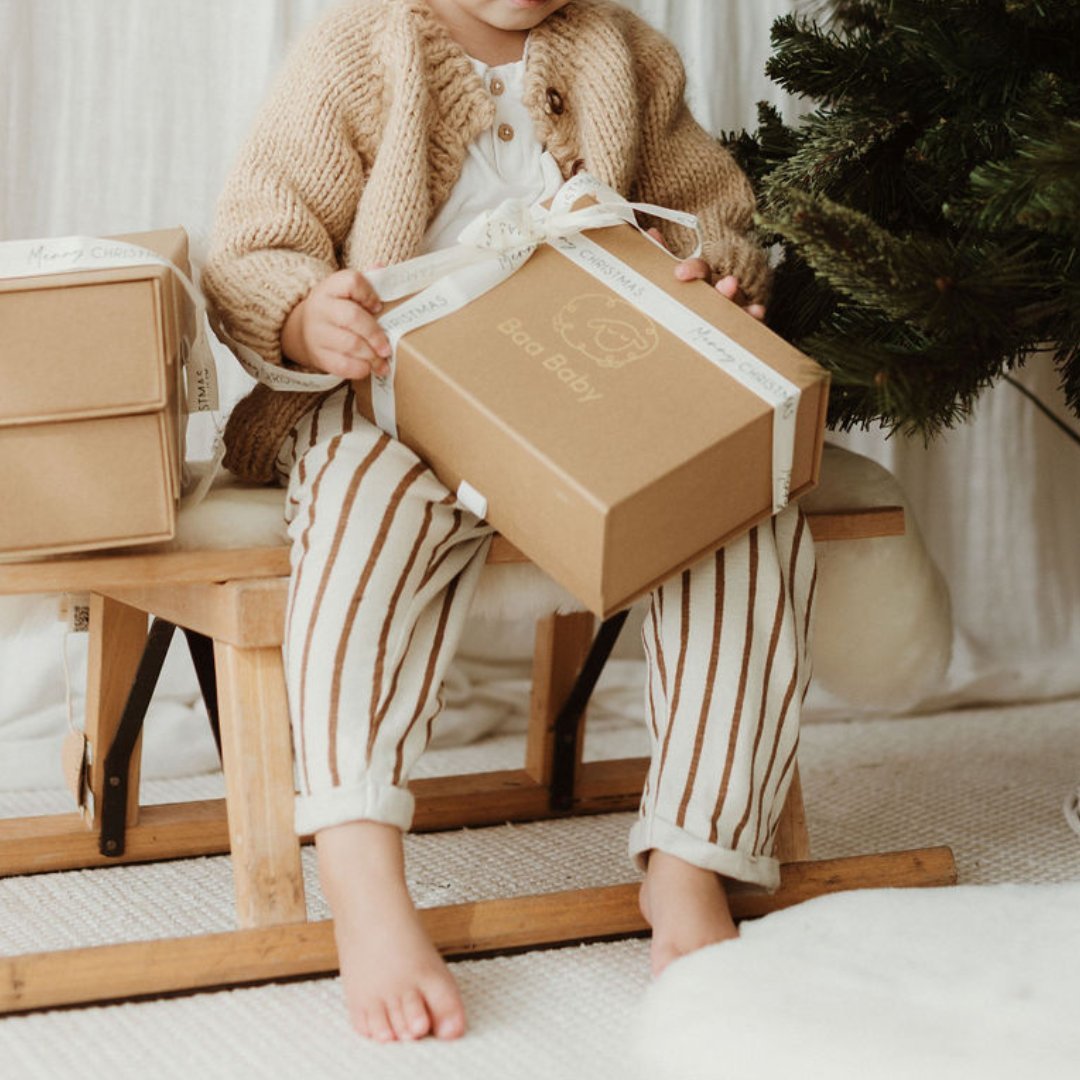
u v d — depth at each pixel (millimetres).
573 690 1271
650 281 985
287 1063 818
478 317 943
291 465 1067
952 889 958
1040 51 1046
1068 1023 784
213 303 1042
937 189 1098
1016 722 1574
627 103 1159
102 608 1117
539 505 867
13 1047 835
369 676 917
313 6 1404
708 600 977
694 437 872
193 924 1056
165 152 1407
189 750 1390
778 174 1142
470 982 920
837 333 1038
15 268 872
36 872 1152
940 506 1646
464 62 1129
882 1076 743
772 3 1538
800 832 1068
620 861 1200
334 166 1093
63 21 1359
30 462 873
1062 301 964
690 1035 789
